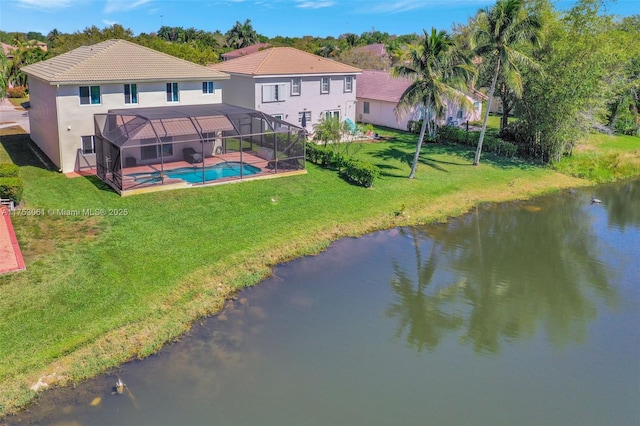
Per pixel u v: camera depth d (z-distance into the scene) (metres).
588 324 17.78
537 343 16.45
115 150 25.86
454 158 38.56
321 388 13.66
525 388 14.09
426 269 21.69
